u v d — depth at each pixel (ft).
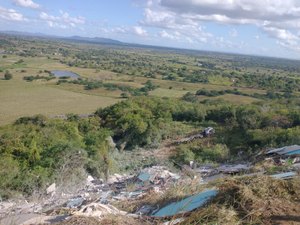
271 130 89.86
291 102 169.48
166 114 134.31
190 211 17.04
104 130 106.63
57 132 94.02
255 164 49.11
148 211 19.20
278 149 57.00
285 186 19.06
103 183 48.26
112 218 16.34
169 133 112.37
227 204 17.11
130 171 67.41
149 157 84.84
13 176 37.17
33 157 63.82
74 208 18.79
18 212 18.33
